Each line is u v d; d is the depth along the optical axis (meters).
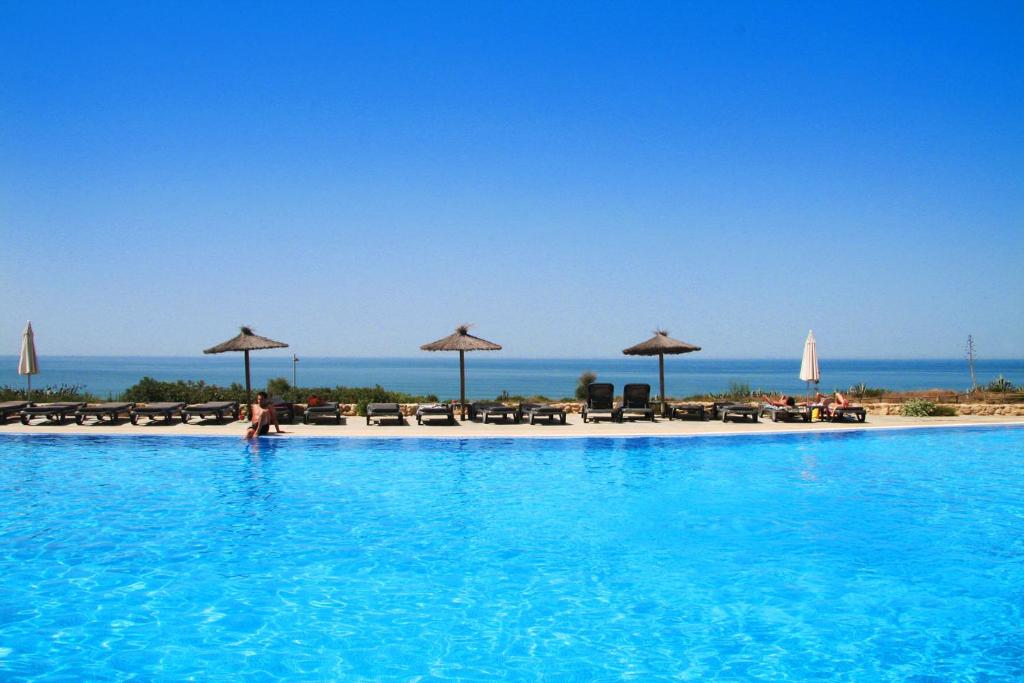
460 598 6.80
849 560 7.89
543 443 14.50
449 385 75.94
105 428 15.66
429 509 9.89
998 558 7.96
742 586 7.14
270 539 8.52
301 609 6.50
